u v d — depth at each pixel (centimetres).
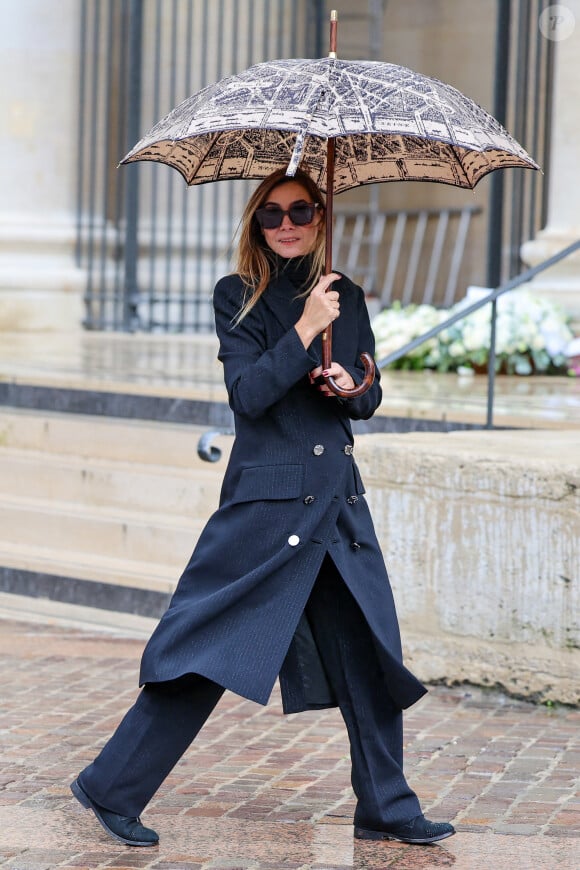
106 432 1586
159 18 2709
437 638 1111
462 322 2062
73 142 2744
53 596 1390
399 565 1125
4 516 1527
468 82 3234
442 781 874
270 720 1018
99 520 1451
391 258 3334
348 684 743
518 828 784
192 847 748
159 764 736
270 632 707
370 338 771
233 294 745
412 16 3306
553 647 1054
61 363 1920
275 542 720
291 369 698
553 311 2097
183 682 728
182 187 2922
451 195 3244
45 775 874
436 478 1101
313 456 726
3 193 2686
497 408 1527
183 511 1459
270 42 2941
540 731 995
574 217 2291
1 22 2655
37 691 1090
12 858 728
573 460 1052
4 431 1667
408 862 728
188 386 1606
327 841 759
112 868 715
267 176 770
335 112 659
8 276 2652
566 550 1042
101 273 2747
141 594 1329
